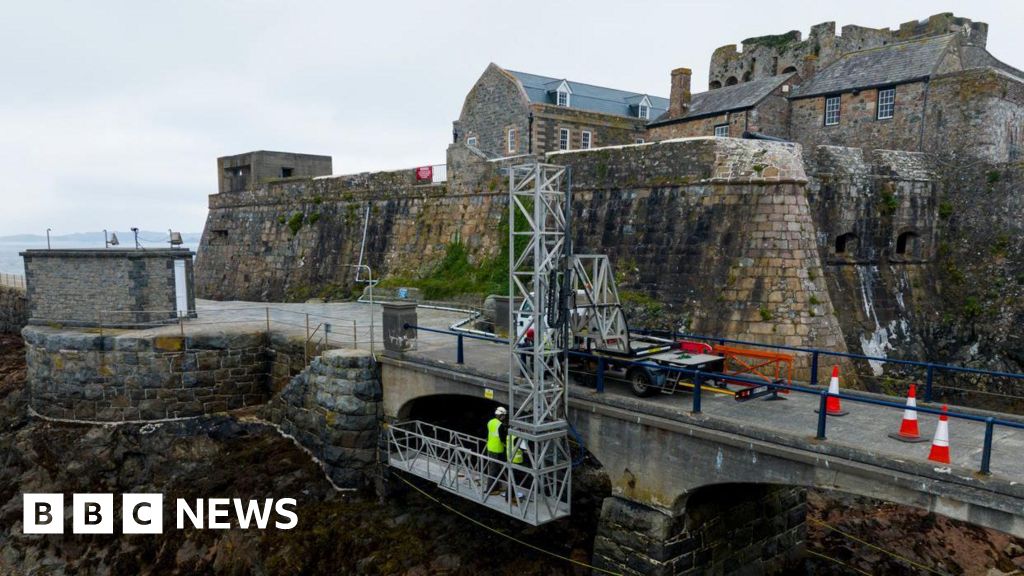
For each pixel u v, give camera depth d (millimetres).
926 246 24719
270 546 15453
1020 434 10430
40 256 21781
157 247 22406
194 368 20203
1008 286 23078
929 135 26609
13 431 20562
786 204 18391
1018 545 15617
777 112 31031
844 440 10070
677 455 11469
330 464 17344
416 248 29719
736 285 18547
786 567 14312
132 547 16266
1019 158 26359
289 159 40500
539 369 12422
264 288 35406
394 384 16812
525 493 13430
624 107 38625
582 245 22875
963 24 35750
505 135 35656
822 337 17719
